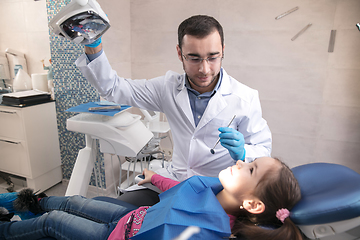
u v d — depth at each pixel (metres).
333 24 1.91
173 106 1.21
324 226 0.59
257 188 0.73
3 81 2.23
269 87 2.18
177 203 0.78
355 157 2.10
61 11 0.79
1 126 2.00
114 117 1.30
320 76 2.03
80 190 1.43
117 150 1.31
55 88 2.09
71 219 0.95
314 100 2.09
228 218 0.74
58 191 2.19
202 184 0.93
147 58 2.47
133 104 1.27
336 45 1.94
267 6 2.03
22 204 1.15
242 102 1.14
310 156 2.22
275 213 0.69
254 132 1.16
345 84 1.99
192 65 0.95
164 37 2.36
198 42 0.88
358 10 1.83
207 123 1.15
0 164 2.11
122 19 2.29
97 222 1.01
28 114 1.92
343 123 2.06
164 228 0.71
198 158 1.19
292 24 2.00
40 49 2.22
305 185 0.71
